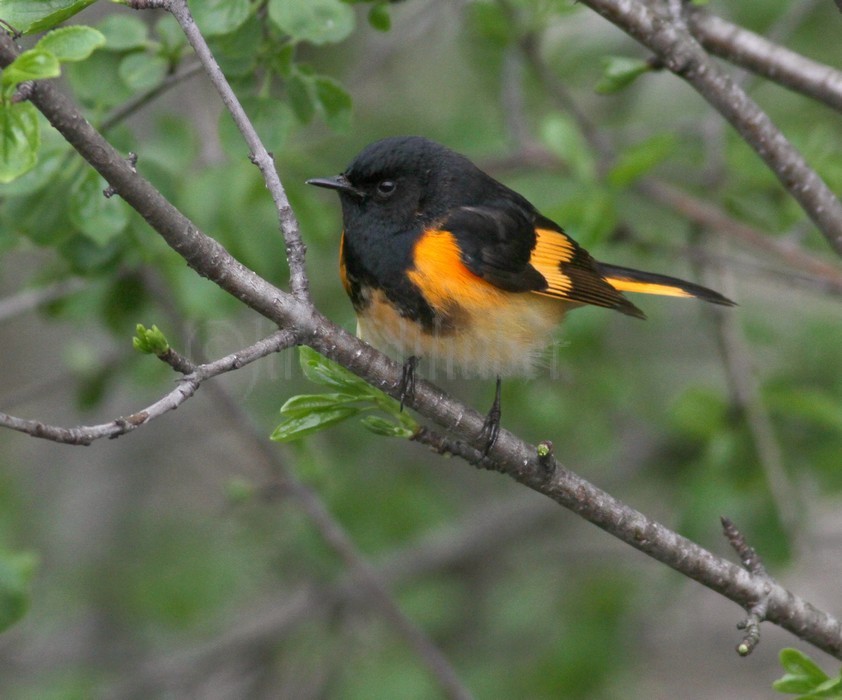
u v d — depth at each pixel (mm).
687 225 11992
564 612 13609
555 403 12266
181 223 5559
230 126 7816
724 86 7477
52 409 15734
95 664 14375
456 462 15641
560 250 8656
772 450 10227
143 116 12102
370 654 13469
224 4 7434
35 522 14695
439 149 8164
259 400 13695
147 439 15016
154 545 14859
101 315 10875
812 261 10656
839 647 6461
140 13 11133
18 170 5258
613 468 13523
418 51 15125
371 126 13734
